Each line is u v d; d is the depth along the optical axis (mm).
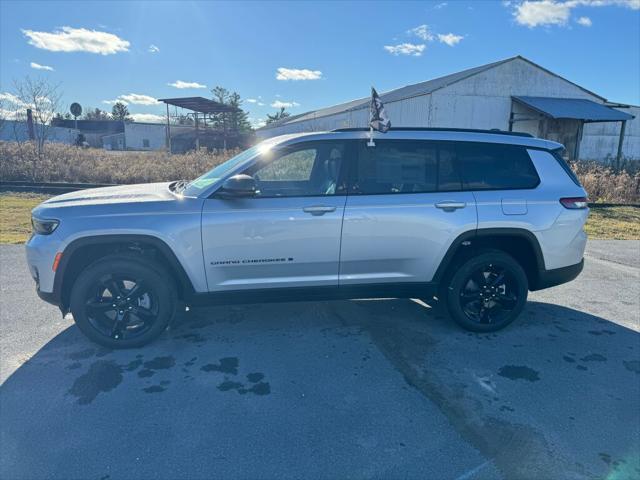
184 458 2596
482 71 25781
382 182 4039
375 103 4059
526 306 5133
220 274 3902
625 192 13977
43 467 2512
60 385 3350
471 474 2498
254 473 2488
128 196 4004
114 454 2621
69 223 3699
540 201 4191
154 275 3844
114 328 3906
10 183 14211
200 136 46500
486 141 4250
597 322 4672
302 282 4031
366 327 4445
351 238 3963
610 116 24047
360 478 2461
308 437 2789
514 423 2957
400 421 2961
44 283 3752
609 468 2559
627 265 6984
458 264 4238
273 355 3852
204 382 3410
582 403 3197
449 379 3498
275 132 42406
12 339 4102
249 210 3826
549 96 27188
